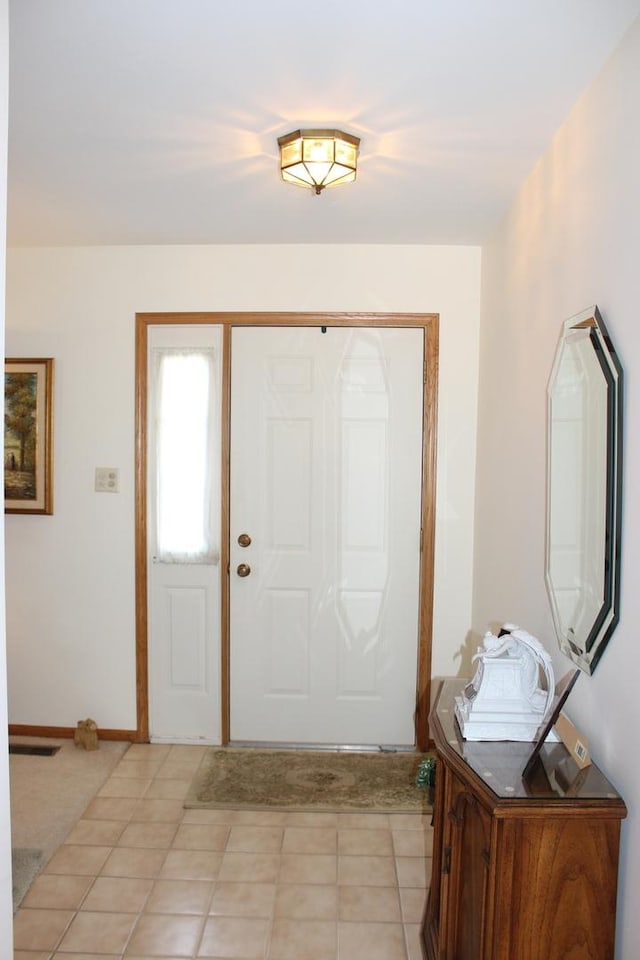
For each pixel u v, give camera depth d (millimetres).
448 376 3031
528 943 1366
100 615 3146
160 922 2012
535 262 2127
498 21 1395
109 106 1766
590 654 1566
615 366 1429
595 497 1543
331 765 2977
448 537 3074
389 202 2453
